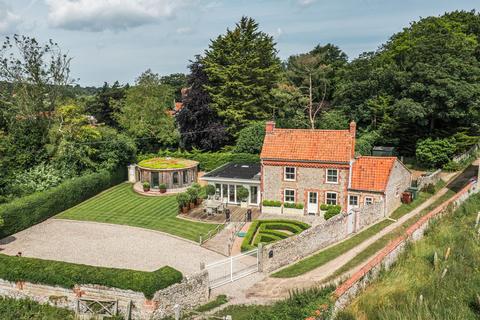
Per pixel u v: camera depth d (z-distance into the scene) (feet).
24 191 134.72
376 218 121.39
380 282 63.05
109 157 175.94
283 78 235.40
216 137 205.57
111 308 67.15
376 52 268.21
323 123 215.51
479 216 90.38
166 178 169.48
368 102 201.67
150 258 98.89
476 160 182.60
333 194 129.90
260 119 217.77
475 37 210.79
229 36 217.77
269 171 135.33
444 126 182.29
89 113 256.32
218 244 108.47
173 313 68.90
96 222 128.67
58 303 70.54
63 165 157.99
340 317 52.44
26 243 109.50
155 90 236.84
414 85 165.58
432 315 51.06
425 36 199.00
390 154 192.75
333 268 87.51
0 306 70.49
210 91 215.10
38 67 165.89
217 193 148.66
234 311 69.97
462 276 62.59
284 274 86.63
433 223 93.76
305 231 98.12
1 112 176.35
